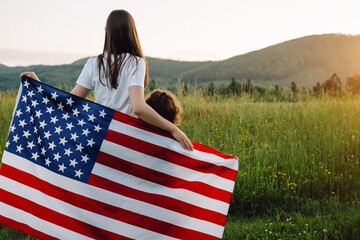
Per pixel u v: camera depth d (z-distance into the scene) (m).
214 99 10.02
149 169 2.49
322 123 7.65
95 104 2.46
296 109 9.00
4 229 4.21
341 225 4.05
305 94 9.97
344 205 4.85
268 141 6.79
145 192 2.47
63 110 2.48
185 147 2.51
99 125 2.46
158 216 2.46
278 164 5.89
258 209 4.92
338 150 6.25
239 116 8.55
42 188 2.41
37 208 2.39
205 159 2.62
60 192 2.41
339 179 5.47
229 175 2.66
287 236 3.84
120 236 2.40
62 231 2.37
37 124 2.47
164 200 2.48
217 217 2.58
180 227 2.49
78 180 2.41
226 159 2.69
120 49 2.42
